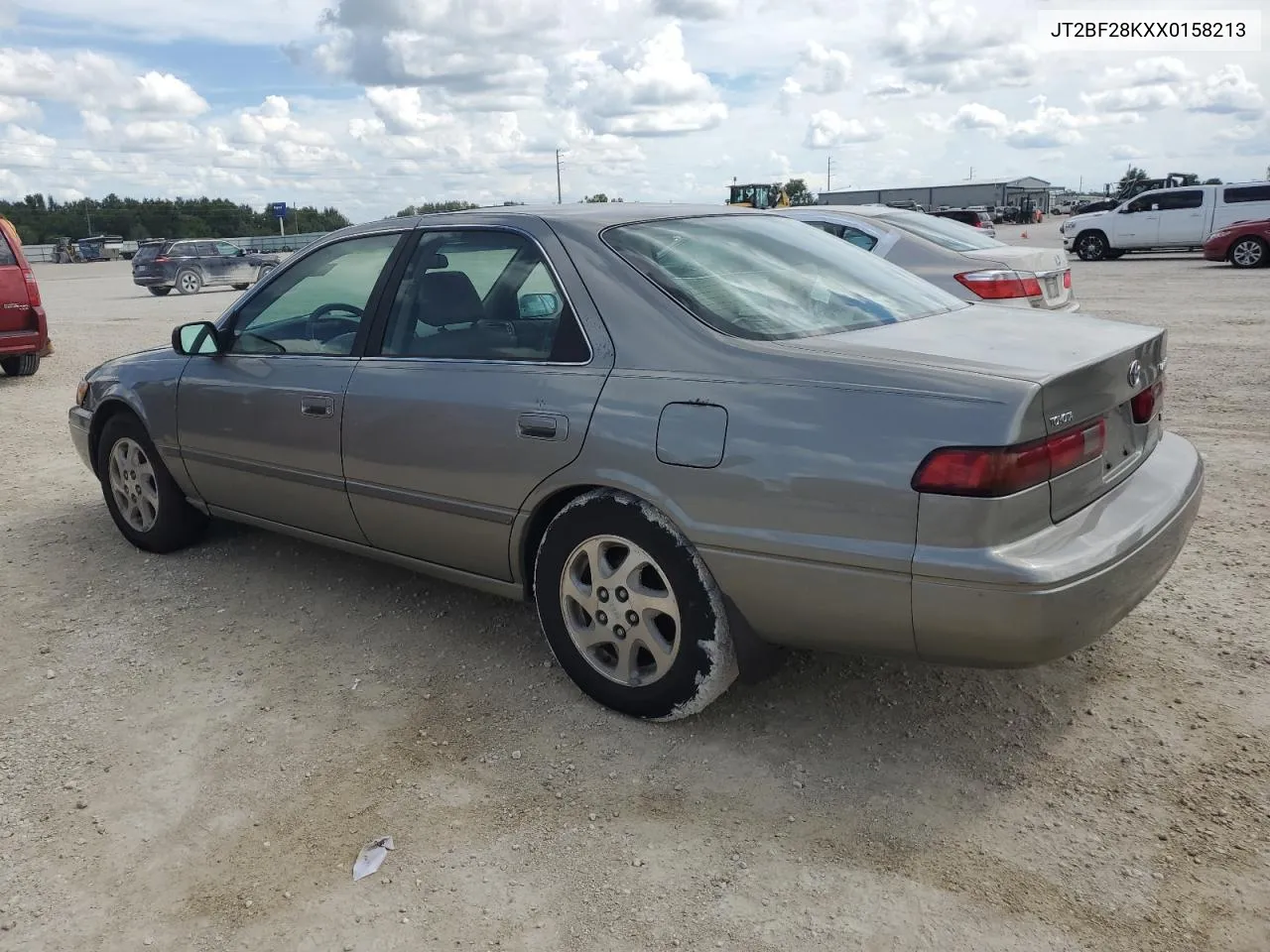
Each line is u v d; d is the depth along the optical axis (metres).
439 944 2.37
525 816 2.84
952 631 2.57
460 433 3.40
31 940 2.44
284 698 3.55
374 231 3.99
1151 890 2.44
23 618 4.29
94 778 3.10
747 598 2.87
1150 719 3.17
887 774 2.95
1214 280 17.98
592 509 3.14
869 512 2.59
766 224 3.89
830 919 2.39
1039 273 7.46
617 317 3.14
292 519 4.26
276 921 2.47
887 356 2.75
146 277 25.61
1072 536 2.63
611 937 2.37
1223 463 5.88
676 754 3.10
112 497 5.13
